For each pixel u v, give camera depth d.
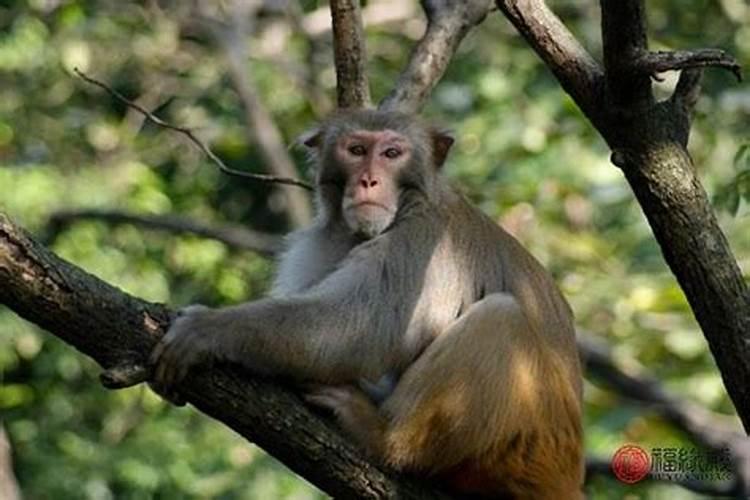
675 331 17.56
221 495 21.25
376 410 9.03
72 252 21.86
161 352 8.16
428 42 11.02
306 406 8.72
